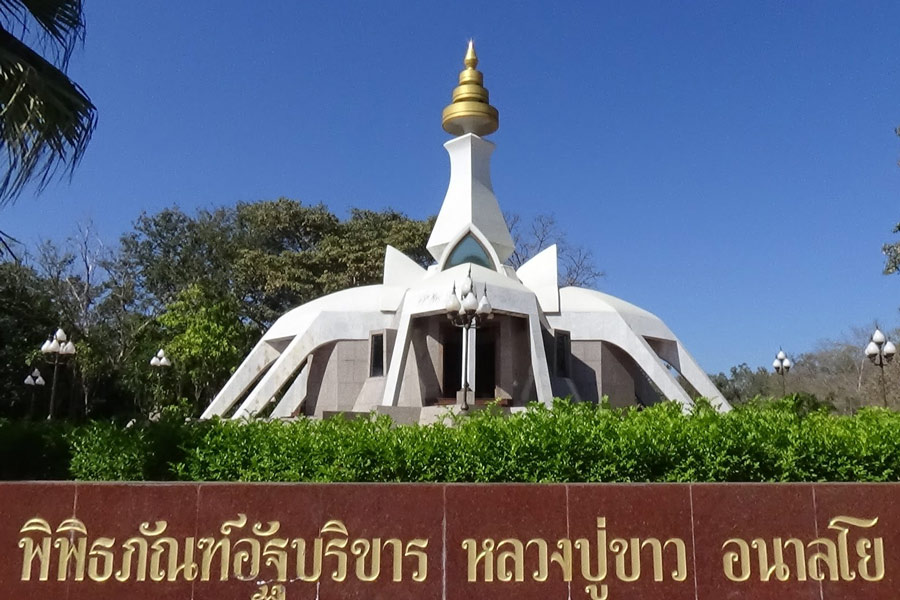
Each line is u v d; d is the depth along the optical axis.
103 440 7.49
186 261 51.00
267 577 5.88
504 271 24.38
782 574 5.98
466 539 5.96
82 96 8.38
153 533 5.92
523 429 7.05
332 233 51.84
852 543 6.05
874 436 7.21
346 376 25.05
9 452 7.58
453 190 25.97
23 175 7.88
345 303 26.30
